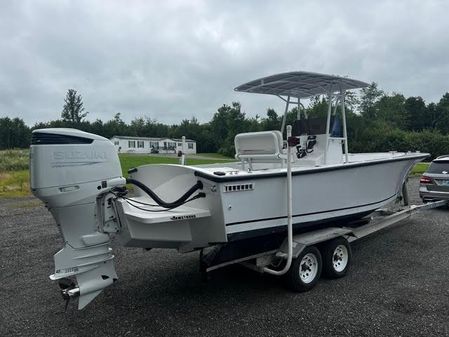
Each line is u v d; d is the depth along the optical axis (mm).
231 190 3904
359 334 3480
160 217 3602
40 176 3330
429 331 3498
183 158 5145
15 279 5129
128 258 5930
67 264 3496
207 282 4902
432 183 9023
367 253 6023
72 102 91625
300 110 6719
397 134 32188
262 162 5605
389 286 4617
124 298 4441
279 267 4539
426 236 6973
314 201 4855
